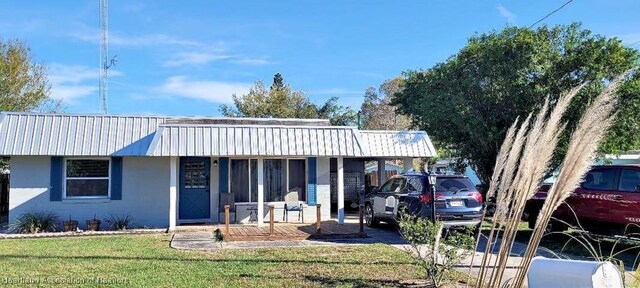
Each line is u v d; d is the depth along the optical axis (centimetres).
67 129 1488
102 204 1534
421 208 1224
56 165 1498
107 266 868
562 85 1856
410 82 2427
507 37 1992
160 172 1588
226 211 1240
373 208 1490
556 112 335
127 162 1562
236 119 1698
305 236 1258
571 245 1127
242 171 1656
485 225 1279
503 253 341
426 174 1268
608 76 1769
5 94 2494
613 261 561
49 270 830
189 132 1428
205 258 955
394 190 1399
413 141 1883
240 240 1212
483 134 2038
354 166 2145
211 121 1667
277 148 1455
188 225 1534
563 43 1944
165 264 890
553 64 1888
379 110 4894
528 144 336
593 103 332
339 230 1364
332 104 3928
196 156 1485
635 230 998
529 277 339
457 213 1175
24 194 1477
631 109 1752
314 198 1670
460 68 2141
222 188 1634
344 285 731
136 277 779
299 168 1692
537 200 1195
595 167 1102
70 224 1437
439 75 2195
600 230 1070
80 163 1533
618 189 1037
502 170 363
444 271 746
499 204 347
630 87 1697
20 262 902
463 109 2044
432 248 734
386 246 1108
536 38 1916
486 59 2025
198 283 741
